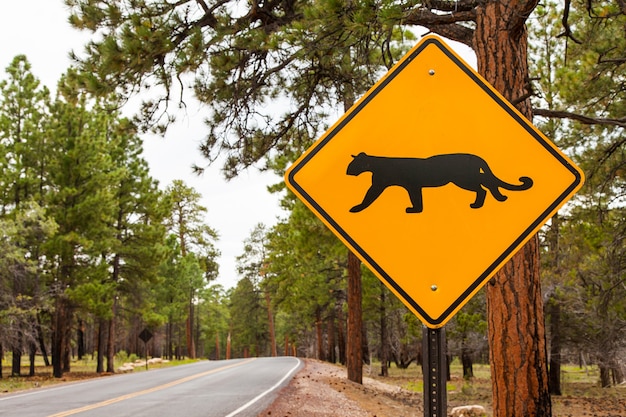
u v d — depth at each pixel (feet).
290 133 32.04
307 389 55.16
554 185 8.66
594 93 36.42
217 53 25.41
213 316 297.74
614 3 30.60
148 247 110.32
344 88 28.86
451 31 19.11
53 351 95.76
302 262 107.34
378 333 135.95
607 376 81.56
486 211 8.59
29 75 97.71
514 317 15.38
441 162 8.73
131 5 24.57
